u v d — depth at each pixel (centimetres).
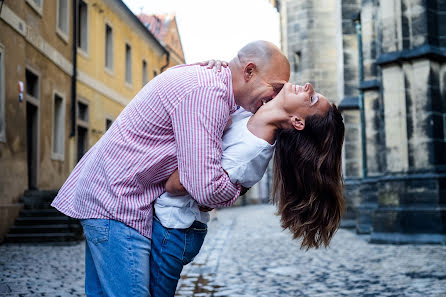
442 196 1168
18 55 1380
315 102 219
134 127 217
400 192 1197
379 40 1277
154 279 224
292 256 1012
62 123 1792
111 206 215
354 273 774
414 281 688
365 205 1544
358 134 1781
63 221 1337
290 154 223
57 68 1741
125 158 216
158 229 222
